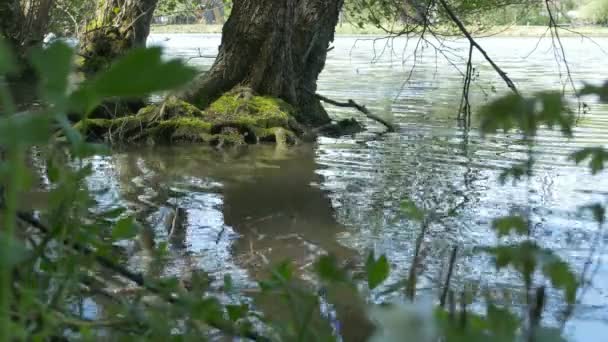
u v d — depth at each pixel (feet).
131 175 25.29
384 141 33.42
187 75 2.09
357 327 8.36
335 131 36.68
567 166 25.75
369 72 65.26
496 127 2.87
